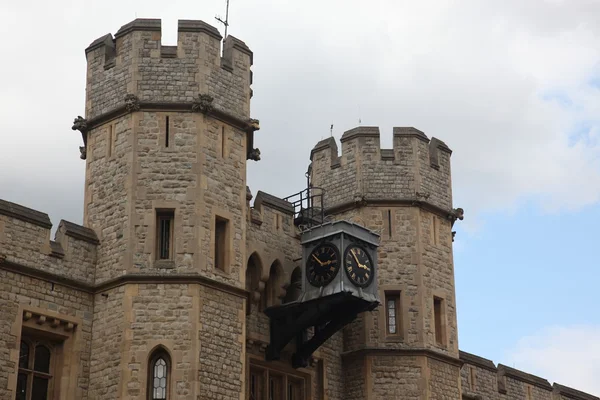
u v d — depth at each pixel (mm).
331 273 29047
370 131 33656
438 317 32688
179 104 27750
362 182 33062
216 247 27484
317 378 31156
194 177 27203
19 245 25672
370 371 31391
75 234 26906
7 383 24547
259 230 30234
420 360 31406
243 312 27156
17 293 25344
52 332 25953
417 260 32375
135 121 27625
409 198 32906
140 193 27047
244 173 28484
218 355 26188
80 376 26047
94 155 28297
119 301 26203
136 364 25547
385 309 31938
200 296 26203
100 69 28922
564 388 41219
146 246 26609
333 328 29734
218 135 28094
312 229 29969
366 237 29938
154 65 28094
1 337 24750
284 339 29688
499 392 37375
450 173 34562
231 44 29266
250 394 29234
